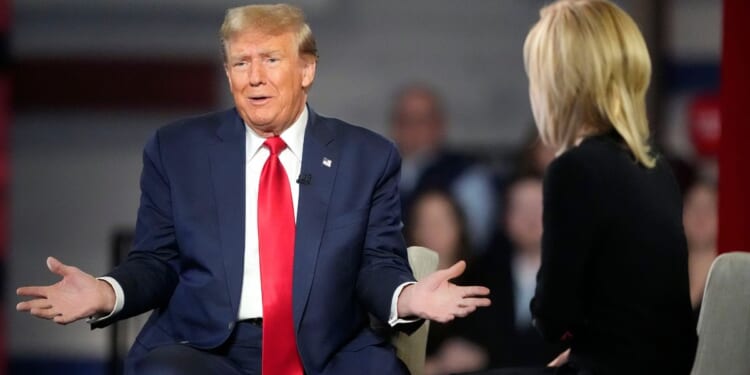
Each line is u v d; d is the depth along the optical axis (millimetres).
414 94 20922
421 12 21016
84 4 21297
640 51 9625
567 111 9688
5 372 21172
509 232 18719
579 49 9570
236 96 9242
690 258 19125
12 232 21391
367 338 9477
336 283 9219
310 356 9117
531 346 17984
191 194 9383
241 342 9172
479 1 21062
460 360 17906
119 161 21500
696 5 21188
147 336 9438
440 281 8719
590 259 9297
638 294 9234
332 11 20859
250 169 9445
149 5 21328
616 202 9227
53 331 21203
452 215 18875
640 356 9195
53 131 21469
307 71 9469
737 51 11547
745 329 9094
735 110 11594
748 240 11609
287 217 9266
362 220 9383
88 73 21422
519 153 19562
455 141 20984
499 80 21109
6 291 21297
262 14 9234
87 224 21516
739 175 11617
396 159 9680
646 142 9680
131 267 9266
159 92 21422
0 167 21359
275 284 9133
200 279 9242
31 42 21359
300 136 9516
